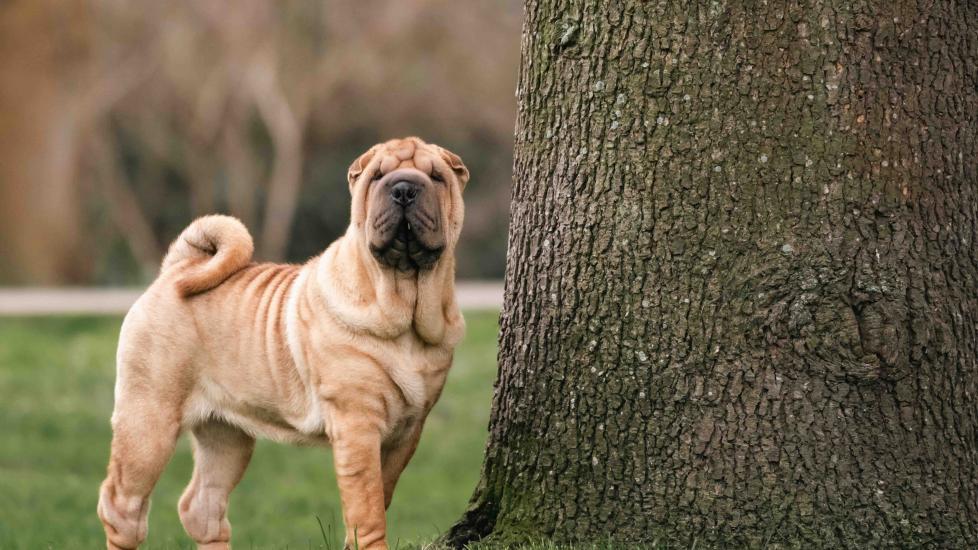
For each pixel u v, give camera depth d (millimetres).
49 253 37531
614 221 6145
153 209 43781
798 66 5855
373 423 6445
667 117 6008
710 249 5957
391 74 40188
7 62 36594
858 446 5875
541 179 6453
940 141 6000
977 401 6109
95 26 38281
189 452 14969
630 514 6121
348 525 6410
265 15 39656
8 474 13273
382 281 6367
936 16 5965
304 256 43375
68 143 37969
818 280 5848
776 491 5891
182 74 39844
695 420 5996
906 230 5910
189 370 6852
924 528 5898
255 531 10672
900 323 5855
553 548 6078
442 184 6551
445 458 14695
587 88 6227
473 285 34812
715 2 5910
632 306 6105
